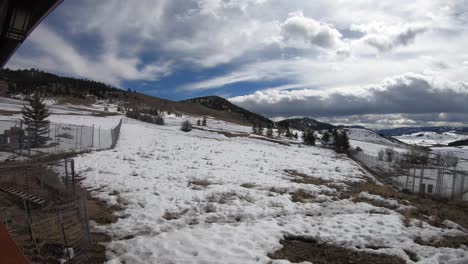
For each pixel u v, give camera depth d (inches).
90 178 577.3
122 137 1435.8
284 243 316.5
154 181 584.4
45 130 1037.8
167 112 6230.3
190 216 391.2
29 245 256.1
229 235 317.7
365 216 412.2
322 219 394.3
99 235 318.7
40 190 426.9
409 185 839.1
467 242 335.3
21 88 5511.8
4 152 775.7
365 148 2960.1
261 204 466.9
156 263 256.2
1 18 177.8
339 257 287.3
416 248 306.3
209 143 1598.2
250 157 1163.9
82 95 6525.6
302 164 1083.9
